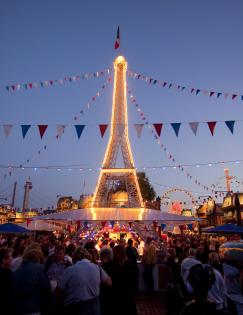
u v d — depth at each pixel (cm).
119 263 633
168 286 817
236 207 3950
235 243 723
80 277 523
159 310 1135
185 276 785
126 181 3438
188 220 1802
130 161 3516
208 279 328
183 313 319
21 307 493
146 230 2500
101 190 3397
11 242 1229
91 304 524
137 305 1223
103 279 571
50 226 2548
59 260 775
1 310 510
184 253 1131
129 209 2025
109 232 2795
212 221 5178
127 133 3722
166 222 1845
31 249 566
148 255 1378
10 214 6650
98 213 1895
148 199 5816
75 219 1761
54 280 730
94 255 845
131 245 1373
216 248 1609
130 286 614
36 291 510
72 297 513
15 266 738
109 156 3619
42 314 529
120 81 3953
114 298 595
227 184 4850
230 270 666
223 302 614
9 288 512
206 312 314
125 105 3850
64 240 1717
